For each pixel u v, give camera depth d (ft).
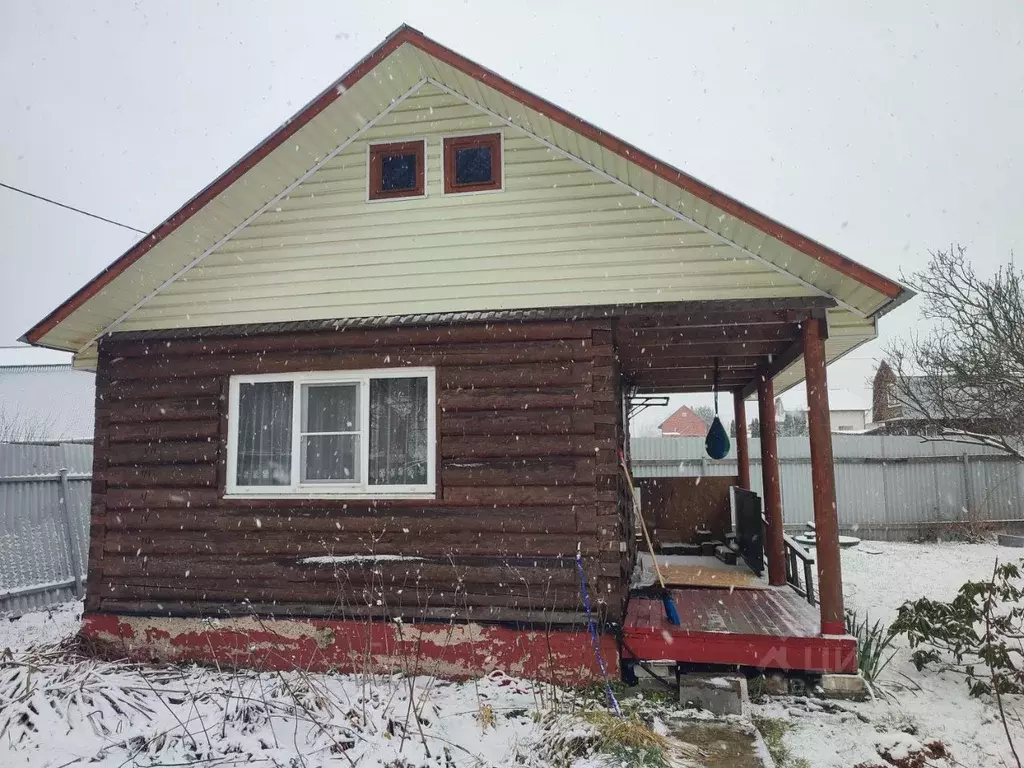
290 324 23.93
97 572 24.54
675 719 18.52
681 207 21.57
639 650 20.49
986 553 48.70
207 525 24.02
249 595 23.45
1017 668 20.86
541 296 22.52
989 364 47.91
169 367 24.84
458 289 23.06
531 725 17.90
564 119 20.51
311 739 16.79
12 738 16.49
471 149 23.54
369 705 18.97
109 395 25.13
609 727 16.67
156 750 16.25
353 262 23.81
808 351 21.16
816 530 20.53
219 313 24.61
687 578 28.66
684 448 61.57
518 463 22.16
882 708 19.19
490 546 22.04
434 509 22.54
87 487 36.50
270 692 19.40
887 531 58.08
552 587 21.54
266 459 24.13
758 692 19.99
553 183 22.76
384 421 23.50
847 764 16.07
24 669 20.47
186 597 23.88
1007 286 48.52
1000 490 58.23
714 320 21.66
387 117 23.99
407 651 22.16
